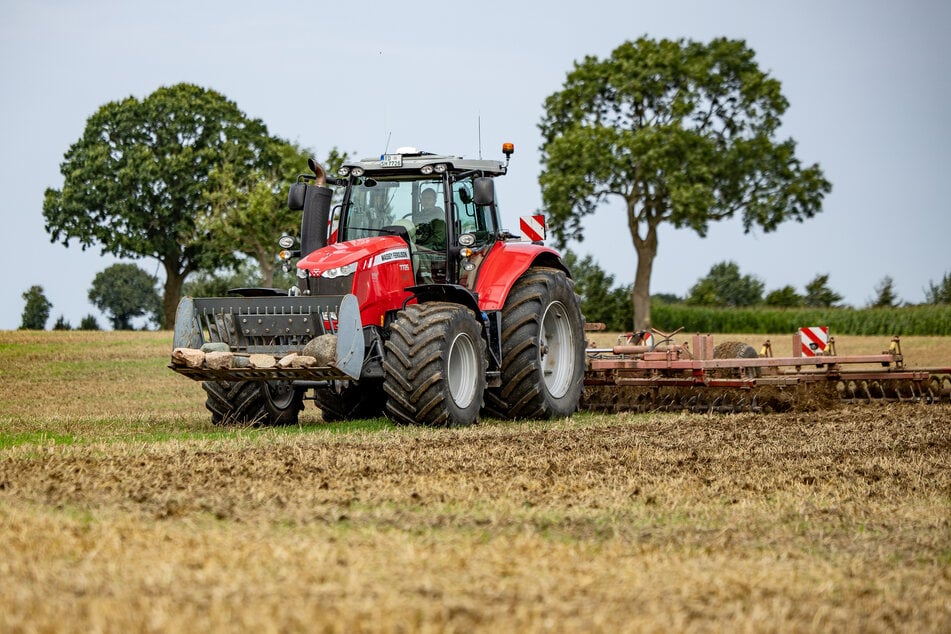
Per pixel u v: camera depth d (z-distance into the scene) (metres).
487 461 20.52
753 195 128.62
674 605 10.86
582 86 129.12
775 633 10.13
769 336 101.50
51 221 129.12
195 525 14.16
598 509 15.98
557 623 10.08
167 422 29.80
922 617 10.95
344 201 28.59
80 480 17.73
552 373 30.48
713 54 128.62
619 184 123.12
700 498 17.11
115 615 9.90
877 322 111.25
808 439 25.02
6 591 10.79
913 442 24.55
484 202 27.42
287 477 18.20
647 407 32.72
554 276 29.86
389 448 22.28
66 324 134.50
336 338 25.14
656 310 124.81
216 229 122.31
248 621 9.77
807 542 14.27
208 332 26.84
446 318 26.27
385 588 11.00
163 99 130.12
